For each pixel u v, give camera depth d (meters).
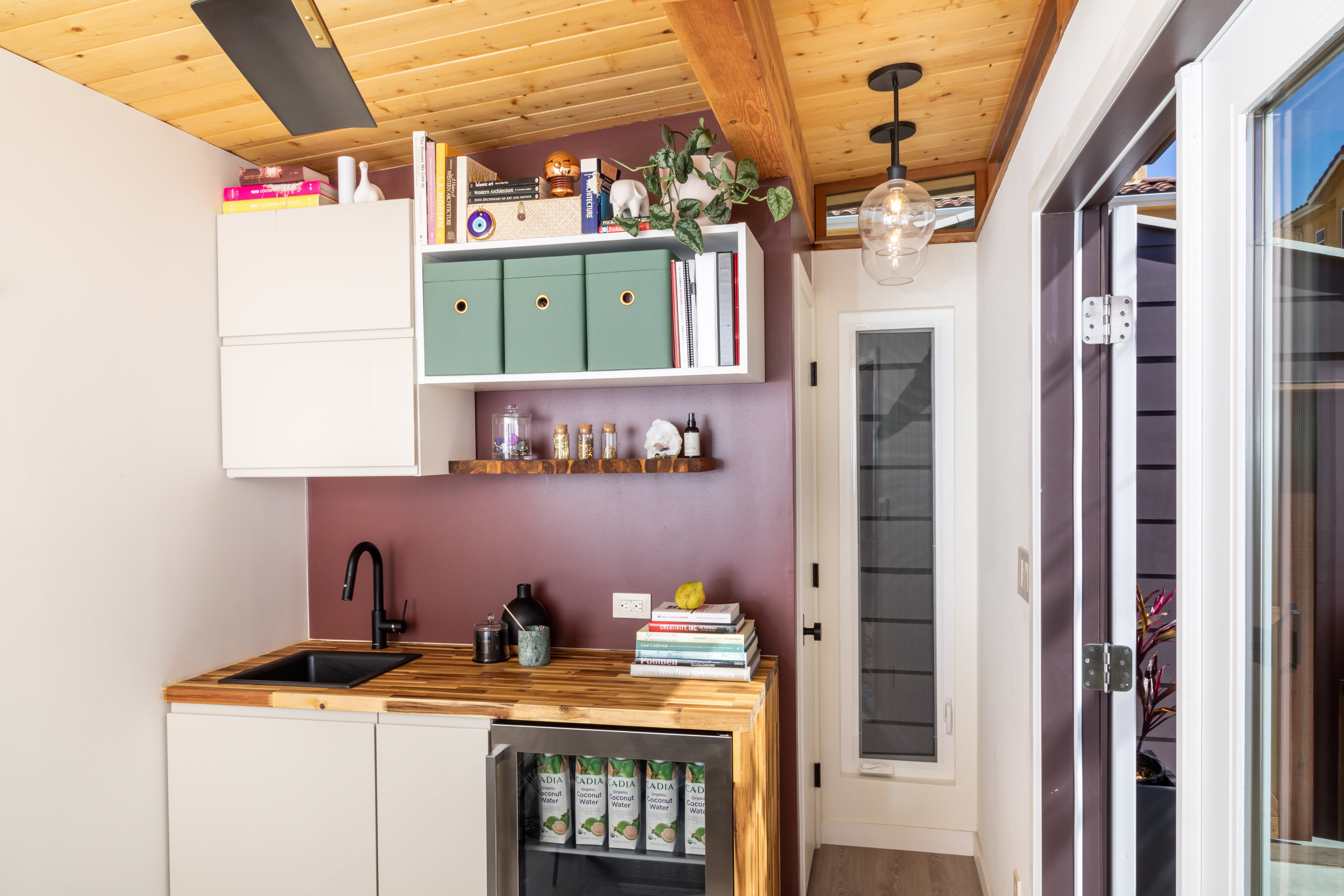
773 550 2.50
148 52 1.94
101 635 2.10
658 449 2.44
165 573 2.29
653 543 2.58
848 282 3.06
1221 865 1.02
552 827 2.08
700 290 2.21
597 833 2.06
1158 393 2.70
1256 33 0.90
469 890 2.08
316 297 2.45
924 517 3.04
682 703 2.01
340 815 2.15
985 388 2.74
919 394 3.03
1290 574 0.89
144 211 2.26
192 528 2.38
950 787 3.02
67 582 2.01
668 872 2.03
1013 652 2.18
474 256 2.41
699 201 2.12
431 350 2.35
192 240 2.42
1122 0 1.17
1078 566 1.84
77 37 1.86
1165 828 2.20
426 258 2.43
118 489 2.15
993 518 2.55
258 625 2.62
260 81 1.35
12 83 1.91
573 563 2.64
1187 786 1.09
